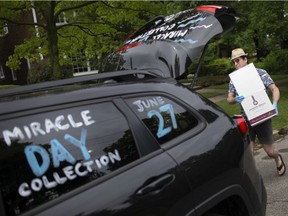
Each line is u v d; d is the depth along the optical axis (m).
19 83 25.64
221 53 25.17
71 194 2.05
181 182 2.43
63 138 2.17
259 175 3.23
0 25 12.30
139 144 2.44
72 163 2.14
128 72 2.89
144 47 4.19
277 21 12.76
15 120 2.05
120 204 2.12
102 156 2.26
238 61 5.20
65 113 2.24
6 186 1.91
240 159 2.91
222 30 4.16
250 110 4.91
